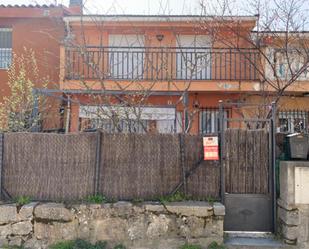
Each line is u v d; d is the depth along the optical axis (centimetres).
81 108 895
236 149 666
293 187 608
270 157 660
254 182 661
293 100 1383
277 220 649
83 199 652
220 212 611
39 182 659
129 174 662
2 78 1424
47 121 1218
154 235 615
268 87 1122
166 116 1140
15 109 1084
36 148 665
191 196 659
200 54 1190
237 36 1019
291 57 1038
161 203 632
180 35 1361
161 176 662
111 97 1035
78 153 665
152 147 667
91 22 1238
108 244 614
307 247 599
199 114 1350
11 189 660
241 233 650
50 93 1153
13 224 618
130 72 1141
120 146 667
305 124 1373
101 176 662
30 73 1378
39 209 617
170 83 1146
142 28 1355
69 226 617
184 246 603
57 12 1334
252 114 1188
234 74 1259
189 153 666
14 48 1441
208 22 1064
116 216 619
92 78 1138
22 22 1452
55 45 1432
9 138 665
